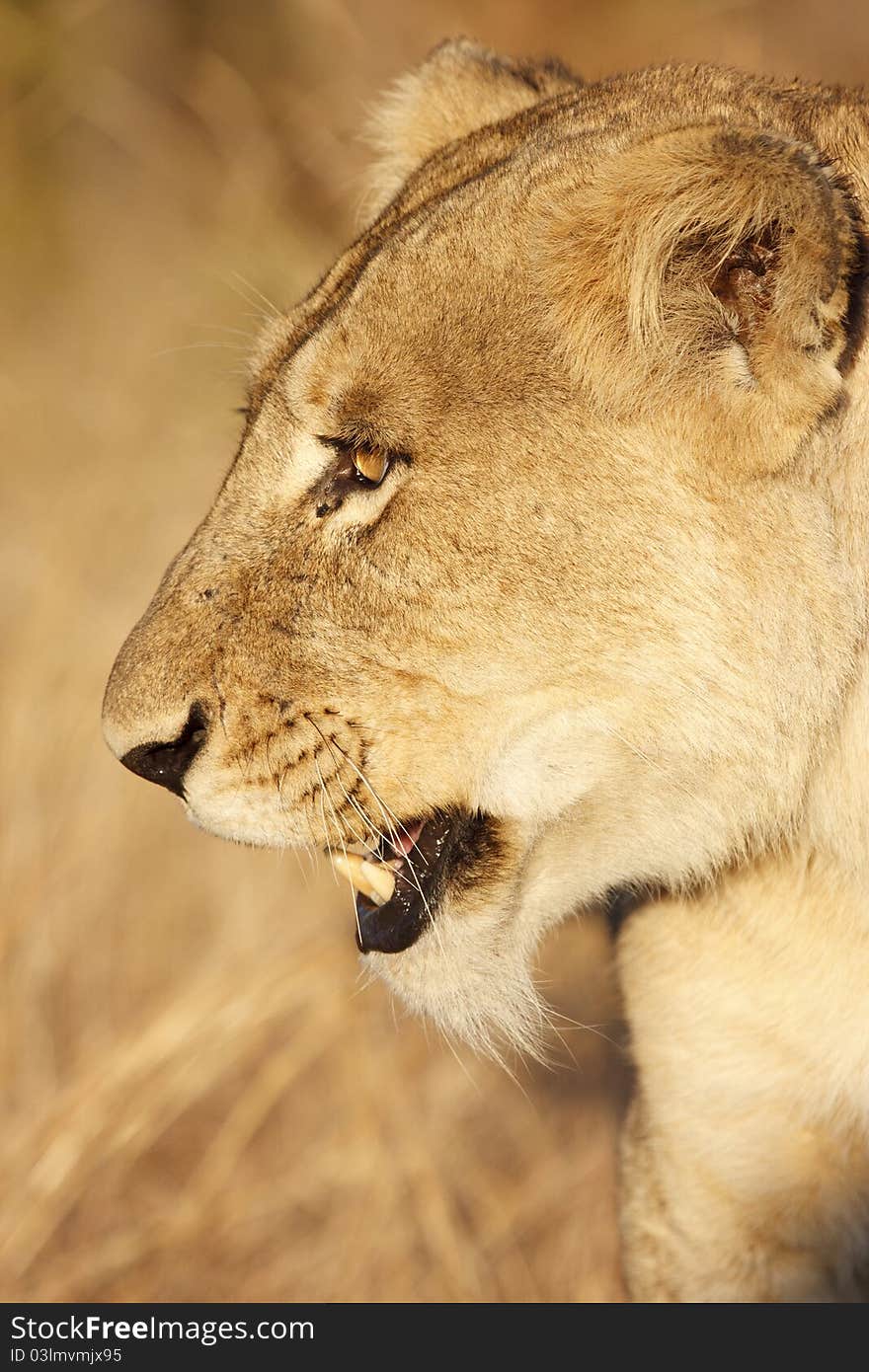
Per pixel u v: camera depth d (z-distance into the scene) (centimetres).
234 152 1367
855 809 578
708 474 542
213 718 594
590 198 536
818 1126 622
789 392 523
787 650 554
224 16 1436
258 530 600
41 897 941
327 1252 833
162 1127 859
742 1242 644
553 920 612
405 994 615
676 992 639
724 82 629
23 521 1184
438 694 575
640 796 579
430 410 564
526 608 561
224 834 605
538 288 555
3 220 1437
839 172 561
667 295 529
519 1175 883
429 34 1391
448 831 593
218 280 1246
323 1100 914
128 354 1286
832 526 549
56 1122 825
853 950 603
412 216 606
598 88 653
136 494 1145
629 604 554
